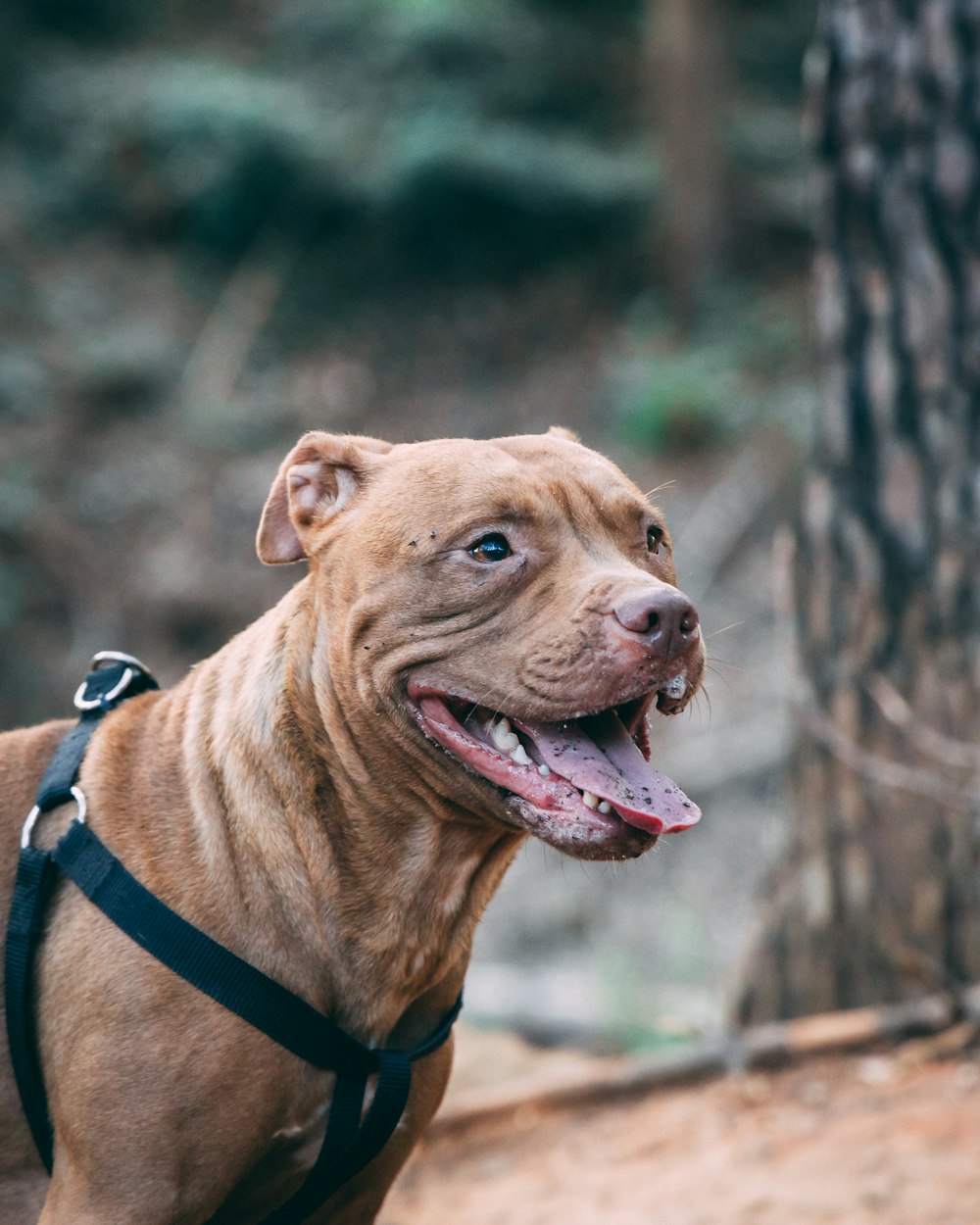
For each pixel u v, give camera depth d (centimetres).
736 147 1772
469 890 258
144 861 242
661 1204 378
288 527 281
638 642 233
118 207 1602
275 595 1253
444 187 1628
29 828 250
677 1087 457
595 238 1695
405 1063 246
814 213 479
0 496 1227
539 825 237
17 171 1600
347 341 1572
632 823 233
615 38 1869
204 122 1583
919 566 452
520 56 1789
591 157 1702
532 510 249
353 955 244
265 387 1480
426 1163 444
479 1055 531
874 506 461
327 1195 255
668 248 1653
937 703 446
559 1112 460
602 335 1611
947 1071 422
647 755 264
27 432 1316
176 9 1823
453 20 1742
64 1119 232
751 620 1209
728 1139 413
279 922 240
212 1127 230
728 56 1692
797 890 480
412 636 245
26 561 1205
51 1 1725
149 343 1462
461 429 1490
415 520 249
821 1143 395
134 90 1648
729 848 958
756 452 1402
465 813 249
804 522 485
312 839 244
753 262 1703
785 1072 447
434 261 1664
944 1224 340
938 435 449
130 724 267
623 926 884
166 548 1270
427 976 254
